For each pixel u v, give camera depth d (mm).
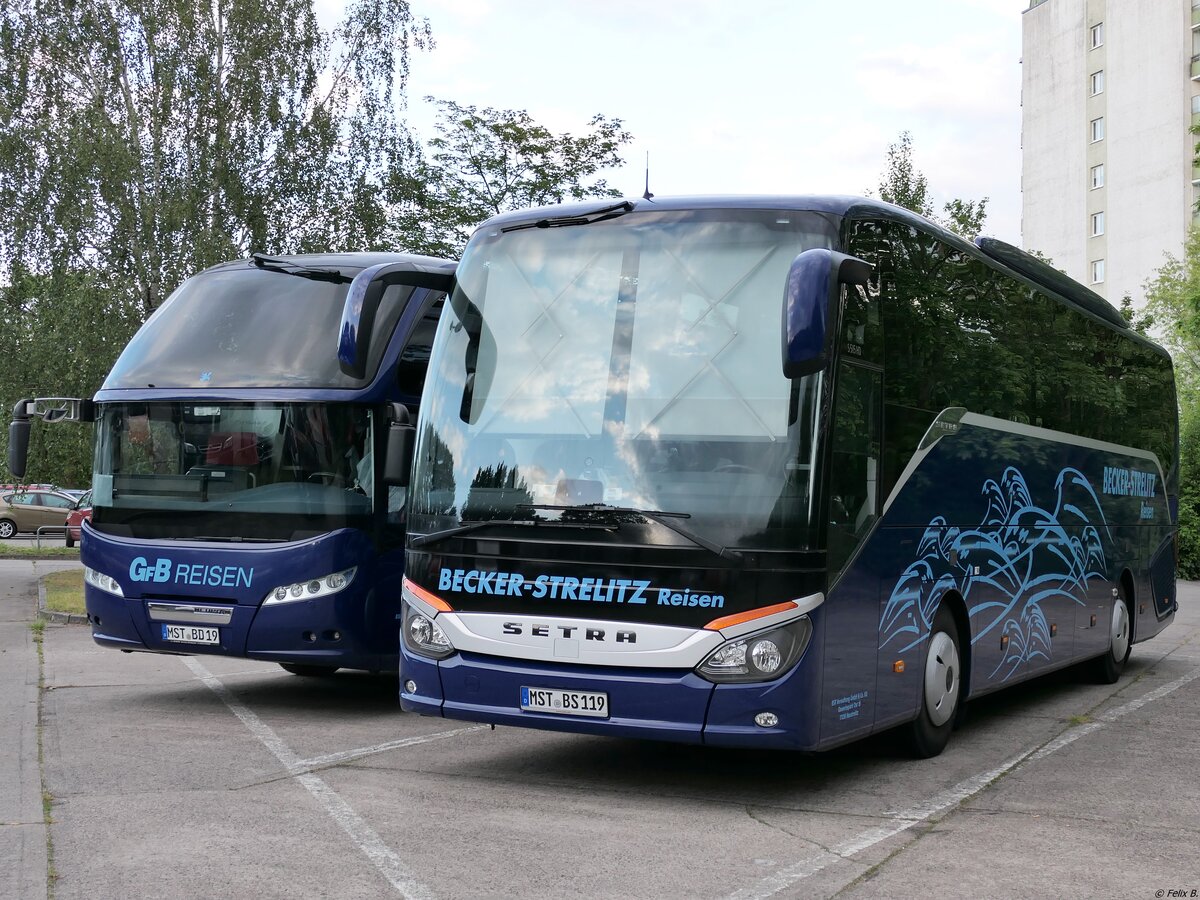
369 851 5949
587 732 6949
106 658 13578
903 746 8586
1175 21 57812
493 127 29438
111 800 6957
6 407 26938
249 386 10320
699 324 7207
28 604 19844
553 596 7051
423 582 7508
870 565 7516
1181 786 7707
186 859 5762
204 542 10172
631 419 7133
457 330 7887
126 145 27484
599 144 29828
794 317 6418
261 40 29500
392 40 31531
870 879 5594
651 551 6855
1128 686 13008
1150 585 14734
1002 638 9938
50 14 28312
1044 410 11242
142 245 27250
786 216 7355
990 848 6164
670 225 7516
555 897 5289
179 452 10398
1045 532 11086
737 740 6688
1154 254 58938
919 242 8602
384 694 11445
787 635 6715
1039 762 8523
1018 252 11078
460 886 5422
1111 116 61406
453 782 7598
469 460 7480
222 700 10898
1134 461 14242
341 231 30062
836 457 7078
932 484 8555
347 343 8062
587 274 7586
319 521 9992
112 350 26688
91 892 5262
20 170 27266
